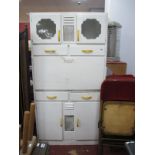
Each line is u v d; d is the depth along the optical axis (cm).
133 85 222
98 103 262
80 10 642
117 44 307
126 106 229
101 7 609
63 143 273
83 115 265
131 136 227
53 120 266
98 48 248
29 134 177
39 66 252
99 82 256
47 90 259
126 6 310
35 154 180
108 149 266
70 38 249
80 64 252
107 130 228
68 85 257
